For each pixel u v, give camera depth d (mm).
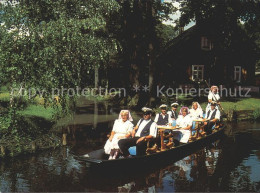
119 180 8352
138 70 26297
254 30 29062
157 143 10266
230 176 8750
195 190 7621
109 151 9336
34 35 10297
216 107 16141
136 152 9234
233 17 27391
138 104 25141
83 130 15781
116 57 28672
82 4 11852
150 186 7883
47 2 10914
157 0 26641
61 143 12711
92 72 12156
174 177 8633
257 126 18188
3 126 11016
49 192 7465
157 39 34969
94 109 24578
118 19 25469
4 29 10297
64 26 10531
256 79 38500
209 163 10094
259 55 33156
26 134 11969
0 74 10297
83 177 8570
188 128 11570
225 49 30406
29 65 10375
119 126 9445
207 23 29109
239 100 26094
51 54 10305
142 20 25797
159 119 11312
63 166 9609
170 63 31109
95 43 11281
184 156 11047
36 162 10023
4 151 10484
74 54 11102
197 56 31797
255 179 8492
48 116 18578
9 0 10727
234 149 12211
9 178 8469
